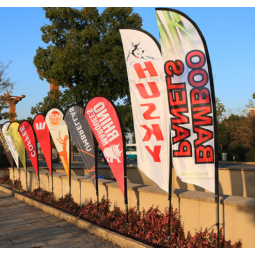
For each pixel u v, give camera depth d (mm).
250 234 4148
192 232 4977
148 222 5602
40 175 11711
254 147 32469
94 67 20312
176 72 4785
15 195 11508
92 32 21641
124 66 20719
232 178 11477
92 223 6633
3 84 24469
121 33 5527
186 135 4754
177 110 4793
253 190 10805
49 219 7633
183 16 4746
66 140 8398
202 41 4656
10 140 13500
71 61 20500
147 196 6020
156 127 5309
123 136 5945
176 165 4805
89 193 8211
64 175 10055
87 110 6570
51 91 22719
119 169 6020
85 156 7305
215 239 4484
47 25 22922
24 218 7773
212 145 4602
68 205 8555
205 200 4688
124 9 22469
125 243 5195
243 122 32656
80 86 21734
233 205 4344
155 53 5316
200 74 4656
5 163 25188
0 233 6324
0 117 25312
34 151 10578
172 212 5320
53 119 8688
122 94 22266
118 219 6215
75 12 22484
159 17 4852
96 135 6449
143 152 5422
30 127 10555
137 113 5461
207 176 4629
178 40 4773
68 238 5891
